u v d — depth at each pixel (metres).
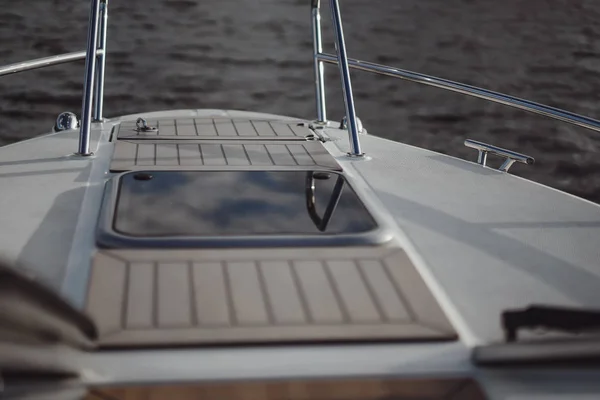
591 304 1.23
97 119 2.44
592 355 0.86
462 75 8.54
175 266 1.21
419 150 2.18
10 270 0.77
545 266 1.38
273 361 0.99
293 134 2.19
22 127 6.05
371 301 1.12
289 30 10.22
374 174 1.91
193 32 9.95
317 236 1.32
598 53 9.80
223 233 1.33
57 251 1.33
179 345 1.00
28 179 1.75
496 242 1.48
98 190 1.68
